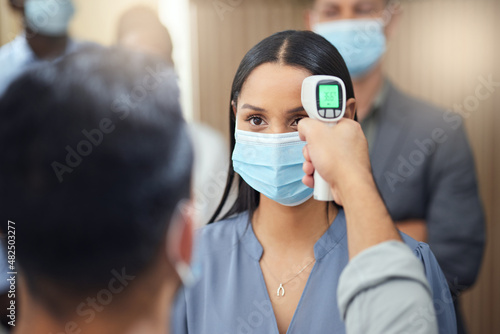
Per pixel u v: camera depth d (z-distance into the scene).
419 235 2.05
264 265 1.10
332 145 0.75
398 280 0.64
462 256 2.03
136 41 1.49
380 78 2.15
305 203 1.08
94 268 0.44
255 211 1.17
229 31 2.99
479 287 3.26
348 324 0.65
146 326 0.48
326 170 0.73
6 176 0.43
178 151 0.46
